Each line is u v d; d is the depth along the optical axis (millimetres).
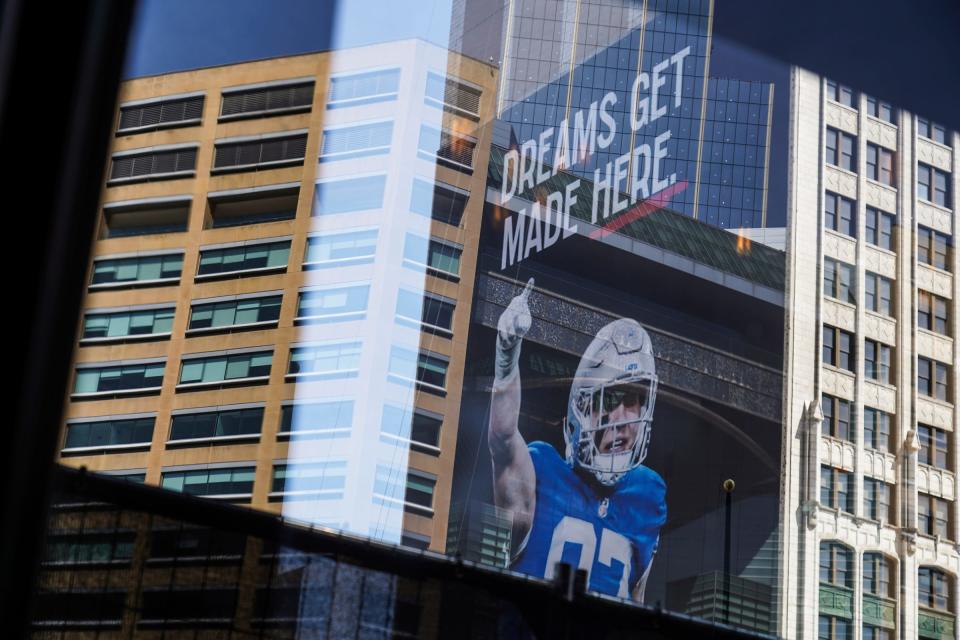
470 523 63156
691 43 59781
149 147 73438
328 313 76938
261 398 73250
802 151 54156
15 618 3541
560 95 68688
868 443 48969
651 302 56969
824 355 51438
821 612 46406
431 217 77500
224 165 75250
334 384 76688
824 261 52750
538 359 63188
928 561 46781
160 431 69125
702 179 56875
